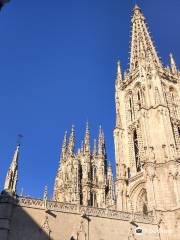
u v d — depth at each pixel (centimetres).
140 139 7481
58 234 4866
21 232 4600
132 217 5653
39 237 4694
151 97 7644
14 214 4678
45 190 5150
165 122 7088
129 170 7550
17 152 5291
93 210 5394
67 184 11000
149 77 8012
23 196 4900
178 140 7381
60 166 12100
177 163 6406
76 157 11238
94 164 11262
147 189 6325
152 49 9275
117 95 8988
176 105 8231
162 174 6406
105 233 5275
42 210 4928
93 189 10500
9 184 4891
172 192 6091
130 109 8544
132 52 9412
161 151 6719
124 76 9194
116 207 7131
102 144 11981
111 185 10494
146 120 7331
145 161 6675
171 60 9156
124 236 5409
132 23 10356
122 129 8294
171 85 8531
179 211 5781
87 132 11900
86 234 5088
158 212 5953
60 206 5134
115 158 7762
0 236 4394
